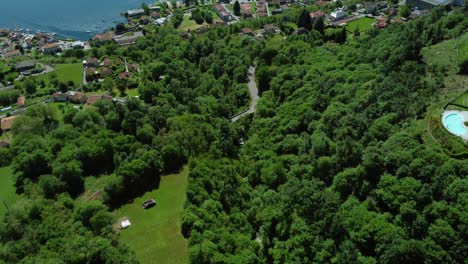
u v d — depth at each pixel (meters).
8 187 169.88
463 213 102.12
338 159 139.75
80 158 171.62
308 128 174.75
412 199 111.19
